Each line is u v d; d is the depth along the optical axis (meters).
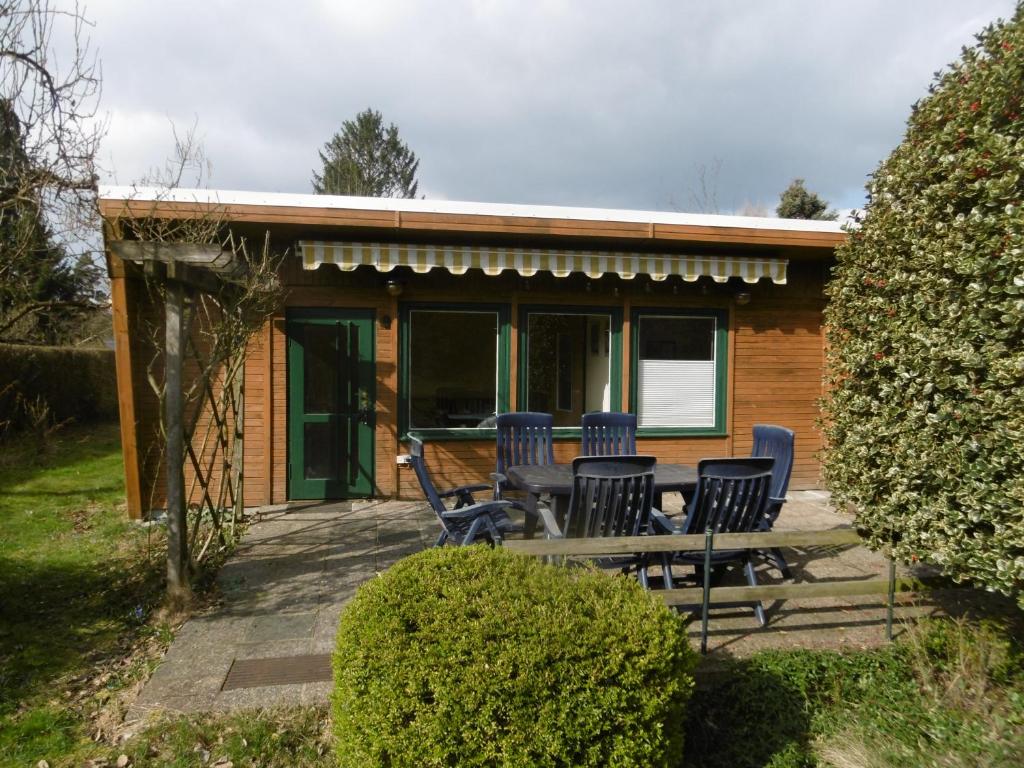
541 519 4.85
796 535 3.90
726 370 8.33
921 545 3.52
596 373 8.12
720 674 3.58
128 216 5.73
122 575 5.12
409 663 2.38
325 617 4.38
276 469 7.38
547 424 6.75
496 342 7.86
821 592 3.93
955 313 3.22
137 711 3.24
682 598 3.82
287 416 7.40
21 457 10.59
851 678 3.54
